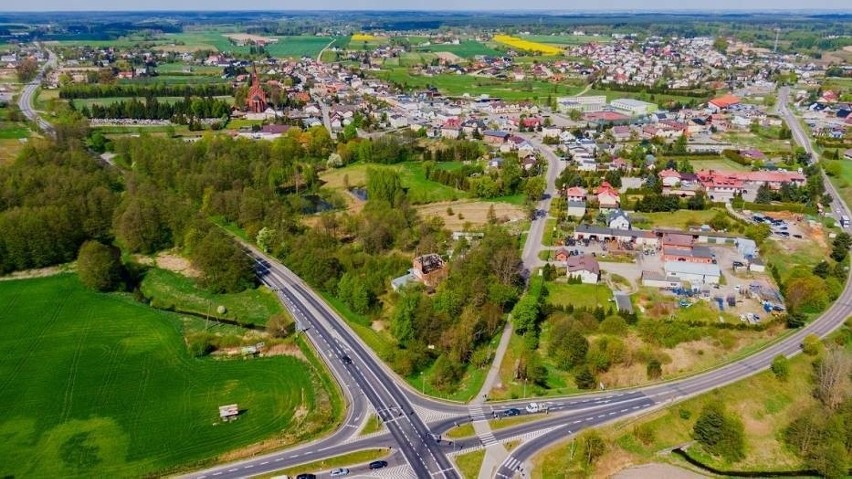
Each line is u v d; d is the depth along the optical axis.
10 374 129.88
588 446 107.75
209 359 137.50
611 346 130.75
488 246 173.12
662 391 124.50
